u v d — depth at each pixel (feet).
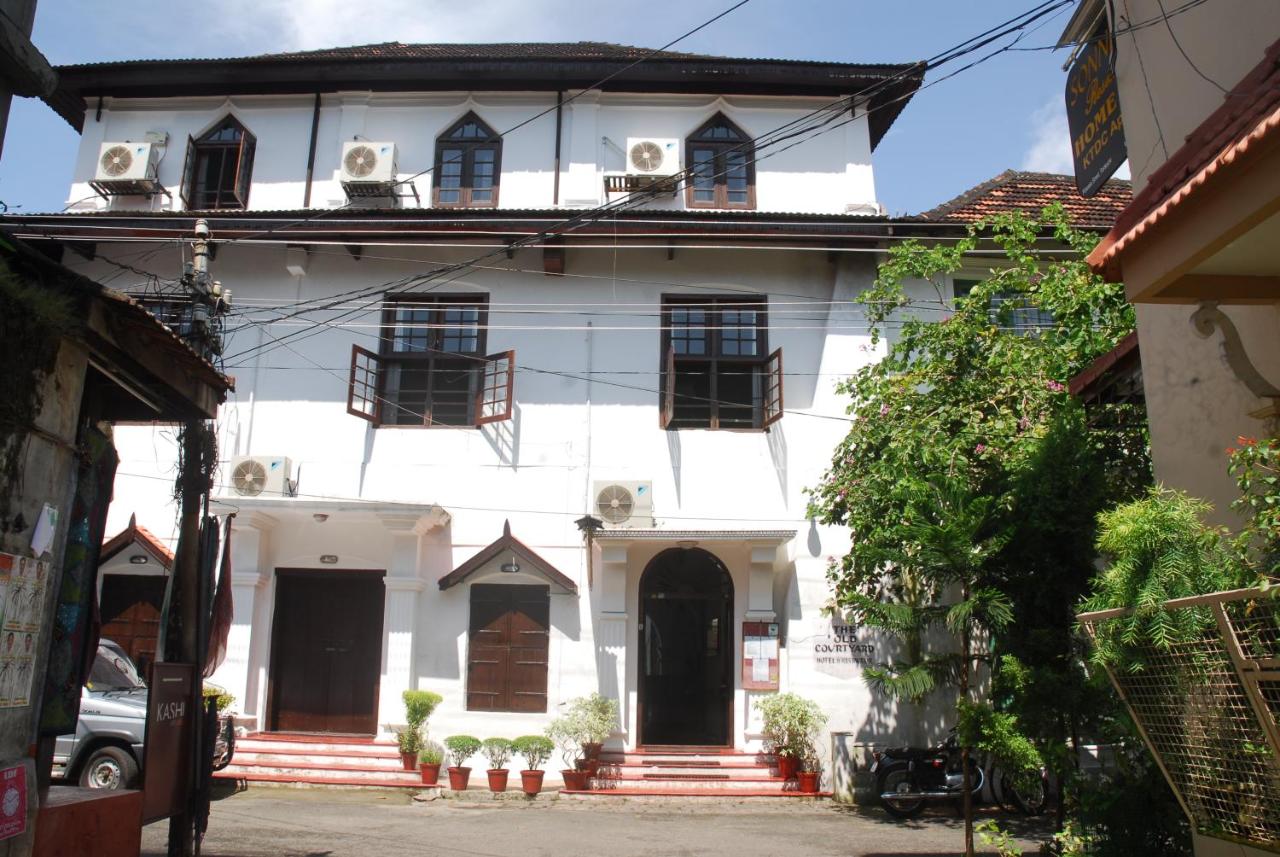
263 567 45.24
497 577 44.68
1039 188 54.34
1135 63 21.61
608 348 47.14
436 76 50.88
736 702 43.47
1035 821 36.32
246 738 43.09
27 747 17.66
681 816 36.88
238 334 47.32
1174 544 15.24
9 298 16.70
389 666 43.09
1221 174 14.28
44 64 17.66
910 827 35.09
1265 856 14.90
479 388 47.21
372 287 47.93
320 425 46.42
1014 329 39.60
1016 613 25.85
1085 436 26.81
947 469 32.04
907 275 42.19
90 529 21.80
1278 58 16.02
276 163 51.34
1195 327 16.69
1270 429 16.53
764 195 50.83
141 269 47.67
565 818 35.78
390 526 43.70
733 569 45.01
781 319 47.44
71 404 19.08
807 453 45.52
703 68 50.60
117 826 21.35
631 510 44.27
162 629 25.39
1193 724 15.35
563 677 43.24
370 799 38.68
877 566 38.37
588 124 51.13
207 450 26.55
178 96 52.37
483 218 46.01
